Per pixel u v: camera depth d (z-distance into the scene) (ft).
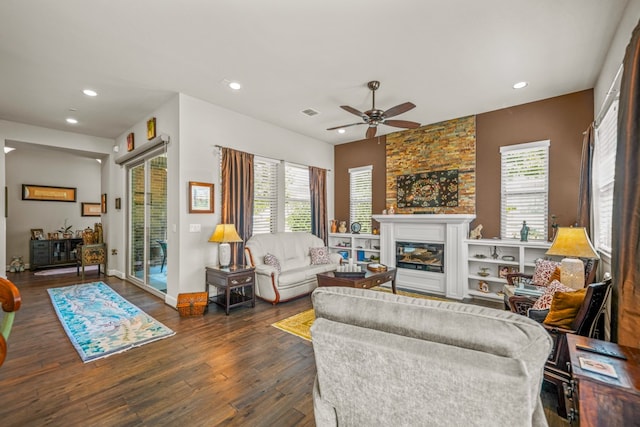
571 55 9.98
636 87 5.72
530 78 11.62
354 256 20.07
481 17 8.06
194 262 13.46
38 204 23.59
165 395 6.91
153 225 15.85
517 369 2.79
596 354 4.69
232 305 12.64
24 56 10.07
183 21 8.27
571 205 13.07
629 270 5.69
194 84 12.21
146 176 16.42
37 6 7.61
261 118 16.33
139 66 10.77
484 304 14.17
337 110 15.11
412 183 17.99
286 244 16.60
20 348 9.27
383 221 17.92
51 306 13.44
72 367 8.14
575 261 8.90
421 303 3.81
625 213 5.85
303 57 10.14
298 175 19.34
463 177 16.08
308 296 15.38
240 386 7.29
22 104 14.30
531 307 8.65
